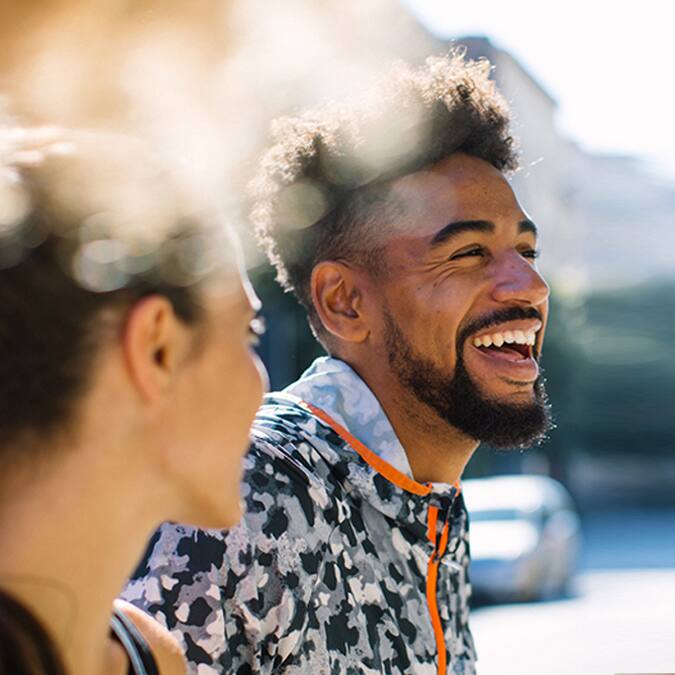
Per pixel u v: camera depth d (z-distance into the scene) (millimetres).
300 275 2033
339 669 1718
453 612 1995
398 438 1904
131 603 1622
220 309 1051
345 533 1769
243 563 1646
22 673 948
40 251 941
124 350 987
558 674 3055
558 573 11086
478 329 1873
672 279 28531
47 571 999
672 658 2994
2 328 947
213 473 1062
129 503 1034
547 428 1926
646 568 14930
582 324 23969
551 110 24609
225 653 1623
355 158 1939
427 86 1967
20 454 979
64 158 969
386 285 1911
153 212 972
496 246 1918
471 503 11258
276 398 1905
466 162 1957
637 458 28031
